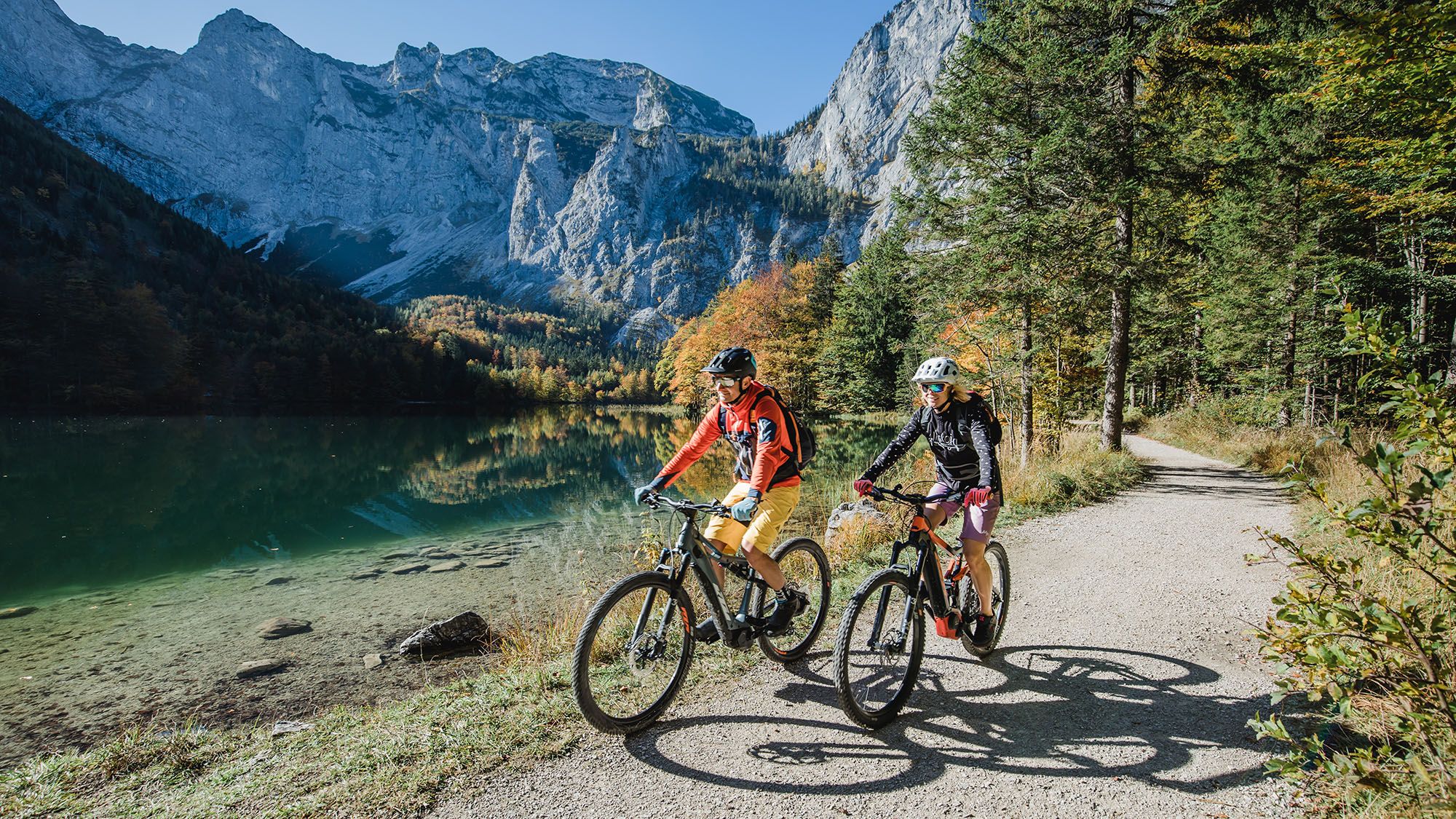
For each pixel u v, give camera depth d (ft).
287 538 47.09
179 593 33.42
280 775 9.79
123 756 11.41
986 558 13.94
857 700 10.54
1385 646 8.05
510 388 372.99
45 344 221.87
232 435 161.38
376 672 21.49
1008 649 13.88
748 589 12.35
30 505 62.64
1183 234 48.47
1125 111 41.42
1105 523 27.14
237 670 22.11
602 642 12.19
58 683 21.62
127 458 107.04
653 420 240.53
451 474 85.30
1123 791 8.73
